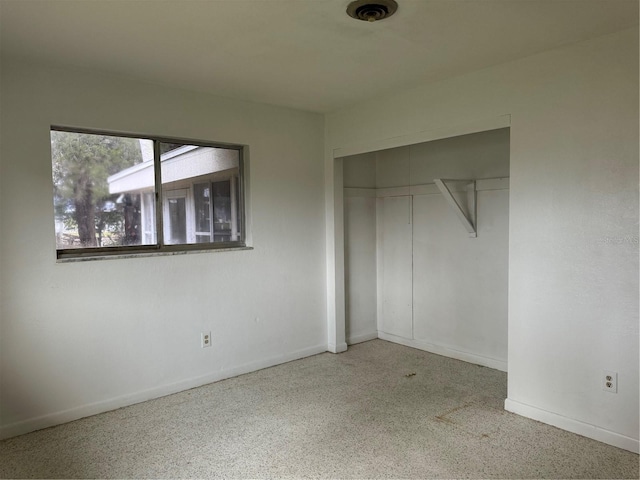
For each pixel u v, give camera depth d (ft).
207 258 11.77
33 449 8.55
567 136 8.80
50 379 9.50
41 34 7.84
